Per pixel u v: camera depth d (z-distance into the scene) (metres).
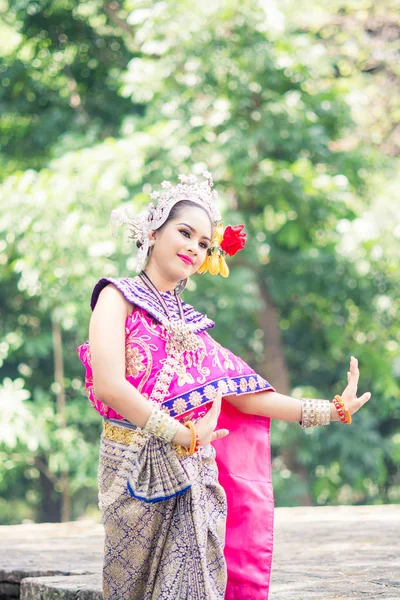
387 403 18.41
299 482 18.02
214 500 4.08
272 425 17.84
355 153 17.81
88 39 19.69
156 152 16.23
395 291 17.64
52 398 19.39
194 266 4.18
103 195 15.92
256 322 18.94
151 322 4.03
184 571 3.88
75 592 5.29
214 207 4.28
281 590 5.05
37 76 19.62
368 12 21.36
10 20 19.47
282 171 16.80
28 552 7.37
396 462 18.81
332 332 18.44
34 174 16.70
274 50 16.62
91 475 16.98
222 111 16.02
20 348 19.14
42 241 15.92
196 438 3.84
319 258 17.33
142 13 16.47
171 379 3.96
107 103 19.58
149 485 3.90
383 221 17.39
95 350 3.91
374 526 8.55
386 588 5.05
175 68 16.53
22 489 20.75
